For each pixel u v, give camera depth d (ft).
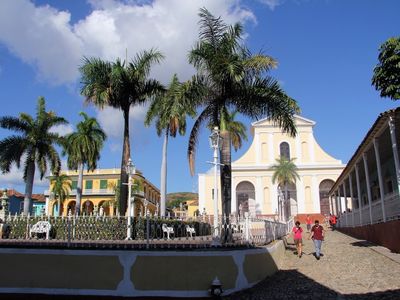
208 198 178.70
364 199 101.55
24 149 102.94
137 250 32.71
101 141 123.13
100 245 33.91
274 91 47.98
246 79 47.75
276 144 183.11
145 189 205.98
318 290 32.07
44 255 33.12
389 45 37.29
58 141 106.63
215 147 41.16
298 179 176.76
